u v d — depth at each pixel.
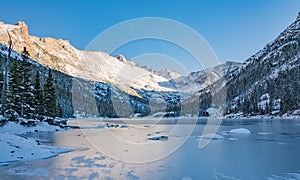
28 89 38.56
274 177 10.08
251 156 15.06
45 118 40.50
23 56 38.62
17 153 14.05
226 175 10.42
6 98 34.22
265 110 99.81
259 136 27.91
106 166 12.02
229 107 117.00
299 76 109.38
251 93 122.31
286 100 95.00
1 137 15.48
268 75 132.38
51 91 46.06
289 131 34.59
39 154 14.69
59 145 19.50
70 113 79.19
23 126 32.41
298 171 11.09
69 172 10.81
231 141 22.83
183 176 10.30
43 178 9.87
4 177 9.98
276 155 15.38
